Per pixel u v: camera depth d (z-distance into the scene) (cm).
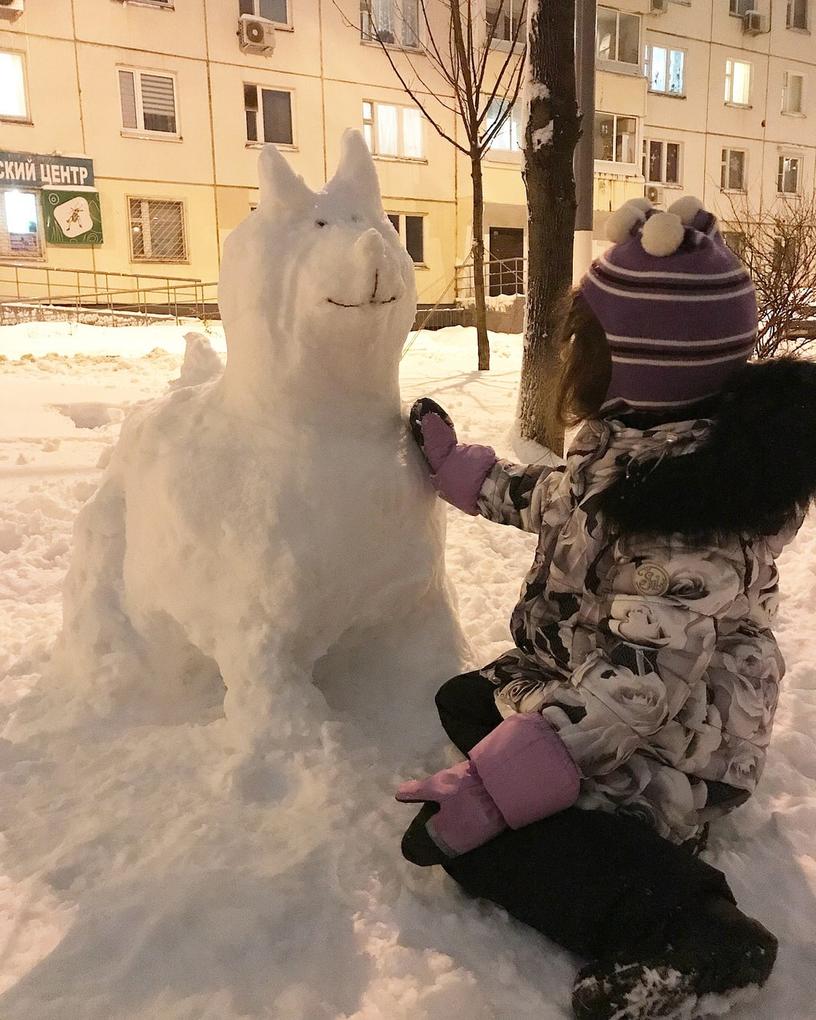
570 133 509
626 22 1917
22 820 169
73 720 203
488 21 1731
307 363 178
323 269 167
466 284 1841
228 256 184
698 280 147
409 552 195
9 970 133
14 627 273
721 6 2083
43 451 480
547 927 138
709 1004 124
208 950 135
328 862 153
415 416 204
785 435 138
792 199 2195
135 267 1566
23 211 1477
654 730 144
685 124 2108
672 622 143
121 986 129
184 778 180
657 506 141
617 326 153
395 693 207
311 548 180
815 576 321
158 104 1547
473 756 148
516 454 525
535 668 182
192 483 187
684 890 131
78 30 1453
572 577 170
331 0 1644
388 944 139
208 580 188
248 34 1565
